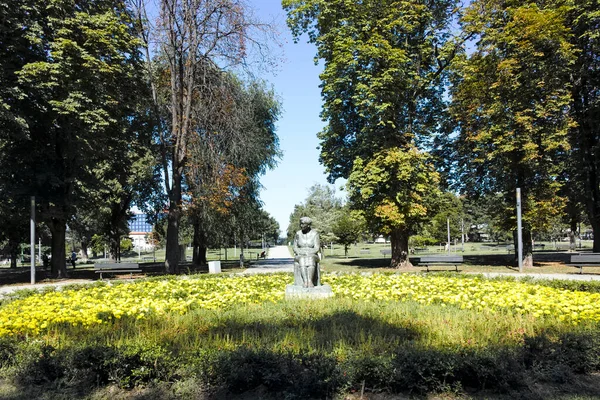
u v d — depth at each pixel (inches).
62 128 783.7
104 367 209.9
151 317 294.0
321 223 1614.2
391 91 817.5
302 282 395.9
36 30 711.7
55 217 787.4
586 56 893.8
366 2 860.6
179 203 892.0
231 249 3380.9
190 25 861.2
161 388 202.8
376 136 860.0
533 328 249.0
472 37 916.0
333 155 961.5
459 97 920.3
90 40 756.0
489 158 848.9
